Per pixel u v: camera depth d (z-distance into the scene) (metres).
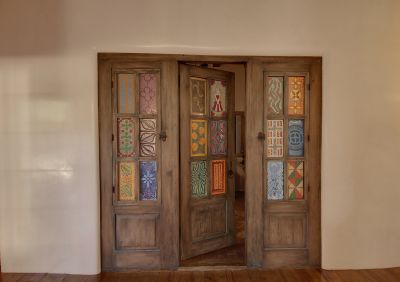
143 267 3.44
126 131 3.44
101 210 3.41
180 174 3.59
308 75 3.48
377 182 3.43
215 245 3.94
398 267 3.46
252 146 3.48
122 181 3.45
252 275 3.32
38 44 3.30
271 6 3.39
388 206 3.44
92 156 3.31
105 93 3.39
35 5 3.30
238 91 8.06
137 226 3.44
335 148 3.40
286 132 3.51
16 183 3.33
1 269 3.35
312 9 3.39
